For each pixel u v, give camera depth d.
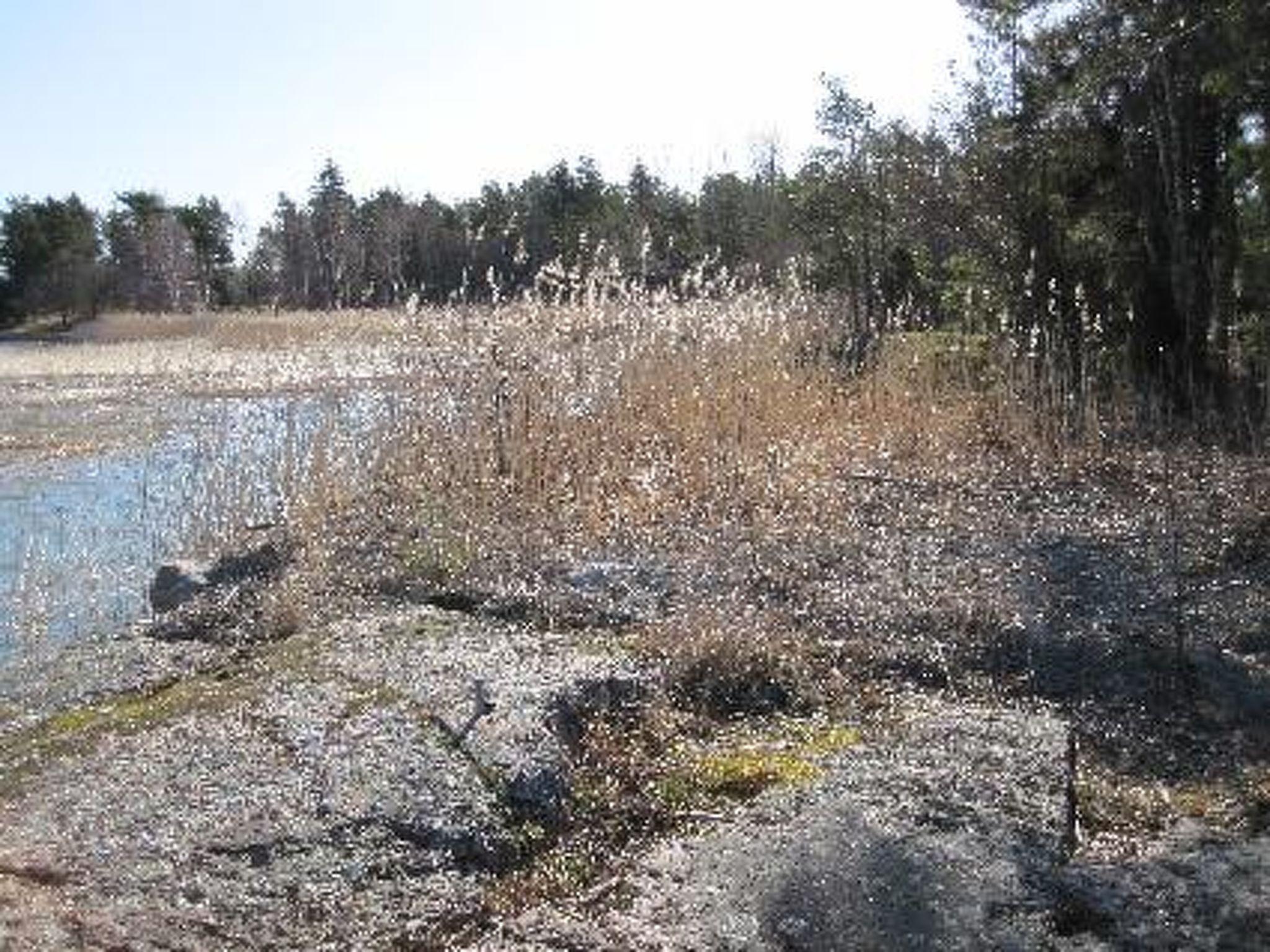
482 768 5.50
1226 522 9.35
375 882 4.75
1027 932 4.30
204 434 15.35
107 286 53.59
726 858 4.89
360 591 8.58
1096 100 15.01
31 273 53.44
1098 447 11.74
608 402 12.02
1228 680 6.84
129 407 22.05
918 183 17.56
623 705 6.46
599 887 4.82
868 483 10.79
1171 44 13.73
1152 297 14.73
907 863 4.71
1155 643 7.27
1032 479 10.89
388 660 6.89
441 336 12.41
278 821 5.06
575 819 5.39
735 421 11.72
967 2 16.30
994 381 13.27
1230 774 5.90
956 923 4.34
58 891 4.52
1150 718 6.54
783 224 22.88
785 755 5.93
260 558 9.55
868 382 13.08
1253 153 13.48
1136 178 14.77
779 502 10.12
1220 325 14.51
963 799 5.29
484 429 11.39
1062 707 6.68
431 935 4.47
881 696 6.80
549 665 6.77
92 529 12.31
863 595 8.06
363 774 5.44
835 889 4.56
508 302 12.97
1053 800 5.31
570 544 9.32
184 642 8.16
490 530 9.62
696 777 5.71
